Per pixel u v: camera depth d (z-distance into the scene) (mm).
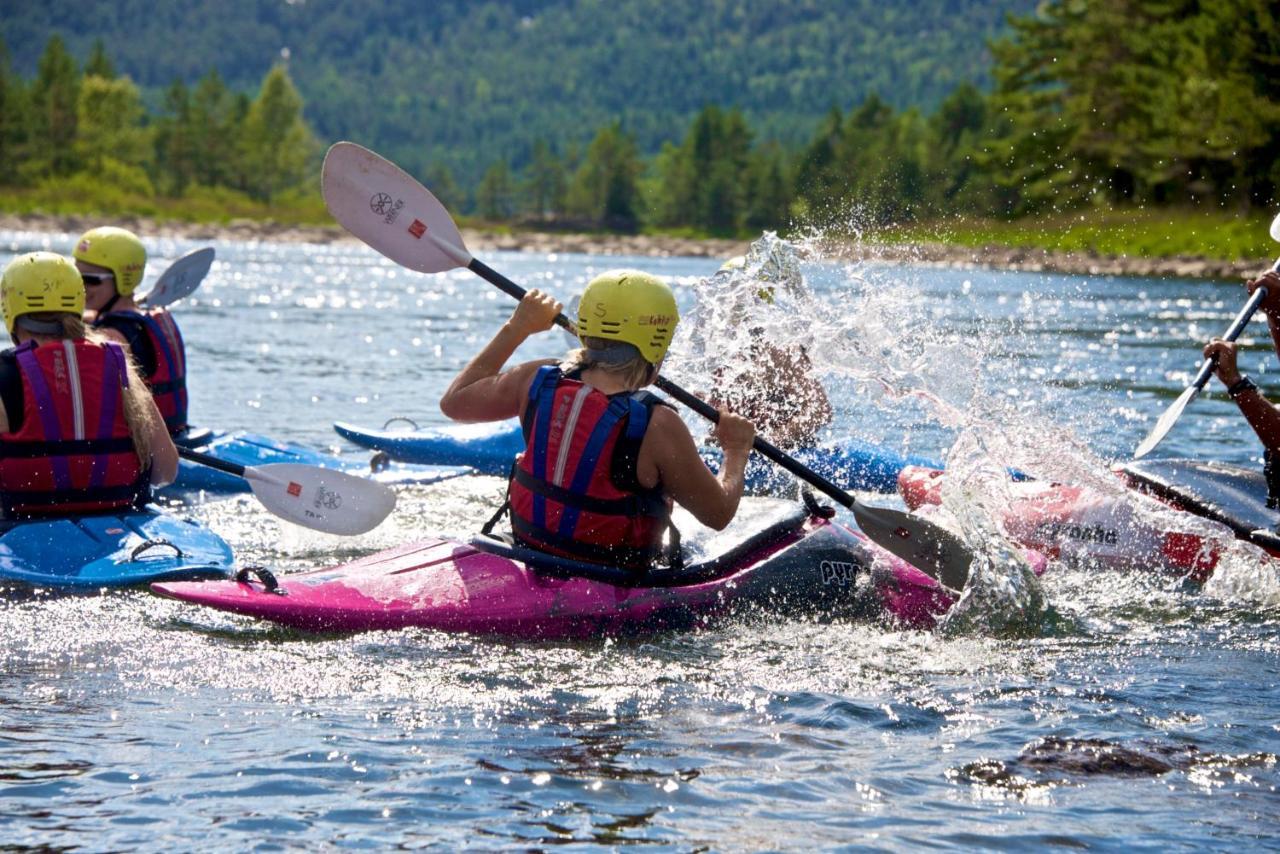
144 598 12992
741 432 13031
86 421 14242
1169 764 9398
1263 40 115000
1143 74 127375
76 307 14398
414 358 38344
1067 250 106688
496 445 21703
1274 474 15664
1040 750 9625
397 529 17203
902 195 169375
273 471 15031
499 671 11172
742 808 8492
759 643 12266
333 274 91625
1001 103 149250
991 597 13141
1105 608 14023
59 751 9117
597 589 12398
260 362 35844
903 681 11234
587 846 7914
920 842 8055
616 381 12188
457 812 8328
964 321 47969
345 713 10062
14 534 13969
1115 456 23797
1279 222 17953
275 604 12008
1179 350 41312
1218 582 14906
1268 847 8086
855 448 20297
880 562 13383
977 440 16906
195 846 7797
